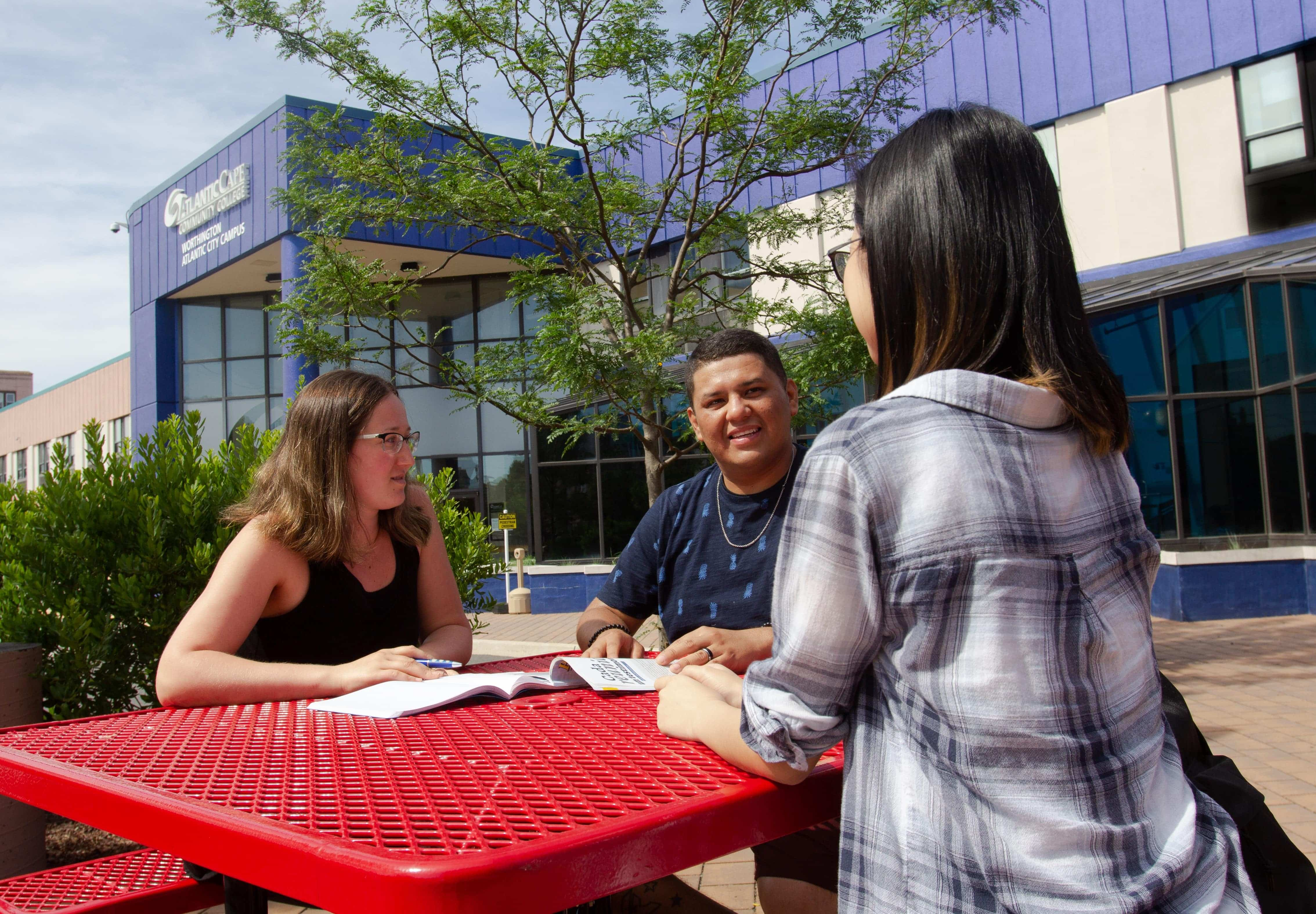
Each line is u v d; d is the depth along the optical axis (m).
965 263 1.03
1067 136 13.38
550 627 12.84
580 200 6.91
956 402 0.96
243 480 4.21
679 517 2.48
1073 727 0.91
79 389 32.03
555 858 0.81
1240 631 9.62
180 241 20.88
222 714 1.60
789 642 0.99
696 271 7.37
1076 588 0.94
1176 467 11.29
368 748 1.26
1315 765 4.70
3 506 3.88
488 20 6.15
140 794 1.04
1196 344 11.41
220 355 21.66
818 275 7.30
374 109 6.64
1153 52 12.59
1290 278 10.87
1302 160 11.57
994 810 0.90
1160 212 12.56
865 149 6.68
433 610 2.42
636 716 1.48
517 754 1.21
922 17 6.41
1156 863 0.92
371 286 6.50
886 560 0.95
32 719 3.46
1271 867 1.15
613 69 6.34
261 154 18.30
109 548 3.84
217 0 5.95
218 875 2.00
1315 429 10.87
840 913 0.96
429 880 0.75
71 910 1.85
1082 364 1.01
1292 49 11.67
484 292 20.17
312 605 2.12
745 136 6.84
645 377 5.99
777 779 1.04
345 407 2.12
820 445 1.01
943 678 0.92
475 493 20.08
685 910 1.75
